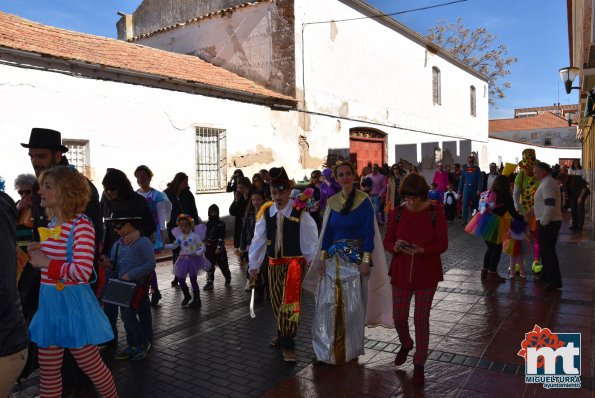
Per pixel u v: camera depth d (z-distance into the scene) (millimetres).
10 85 8133
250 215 7020
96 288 3766
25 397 3836
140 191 6402
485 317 5336
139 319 4711
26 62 8359
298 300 4352
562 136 49469
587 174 20062
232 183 9375
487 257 6992
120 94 9852
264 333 5156
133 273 4418
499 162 33188
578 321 5074
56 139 3686
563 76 11352
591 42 7316
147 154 10375
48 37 10039
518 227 6871
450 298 6145
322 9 14844
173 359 4492
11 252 2459
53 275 2891
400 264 3934
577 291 6254
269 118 13320
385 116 18406
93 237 3076
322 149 15094
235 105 12367
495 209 6793
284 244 4391
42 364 3082
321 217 8922
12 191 8172
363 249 4219
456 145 25406
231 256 9680
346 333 4148
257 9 14391
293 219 4395
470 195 13602
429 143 22172
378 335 4973
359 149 17344
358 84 16750
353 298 4184
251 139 12812
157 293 6312
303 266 4488
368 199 4277
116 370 4277
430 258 3850
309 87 14430
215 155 12148
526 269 7707
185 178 7773
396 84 19141
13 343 2492
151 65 11094
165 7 16828
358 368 4160
